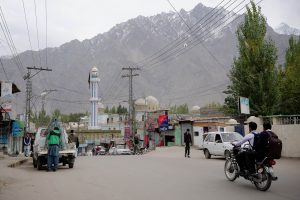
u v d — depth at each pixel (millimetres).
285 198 9047
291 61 37094
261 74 29203
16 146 43812
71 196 9492
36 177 13906
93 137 91188
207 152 24484
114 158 26234
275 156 10281
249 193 9859
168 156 28188
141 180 12625
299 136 22125
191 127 52531
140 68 63844
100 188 10859
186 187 10961
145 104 87250
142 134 73812
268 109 28984
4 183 11883
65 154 17703
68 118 152000
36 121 83312
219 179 12828
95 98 103875
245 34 30125
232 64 31438
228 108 36562
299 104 33719
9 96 29859
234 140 22922
